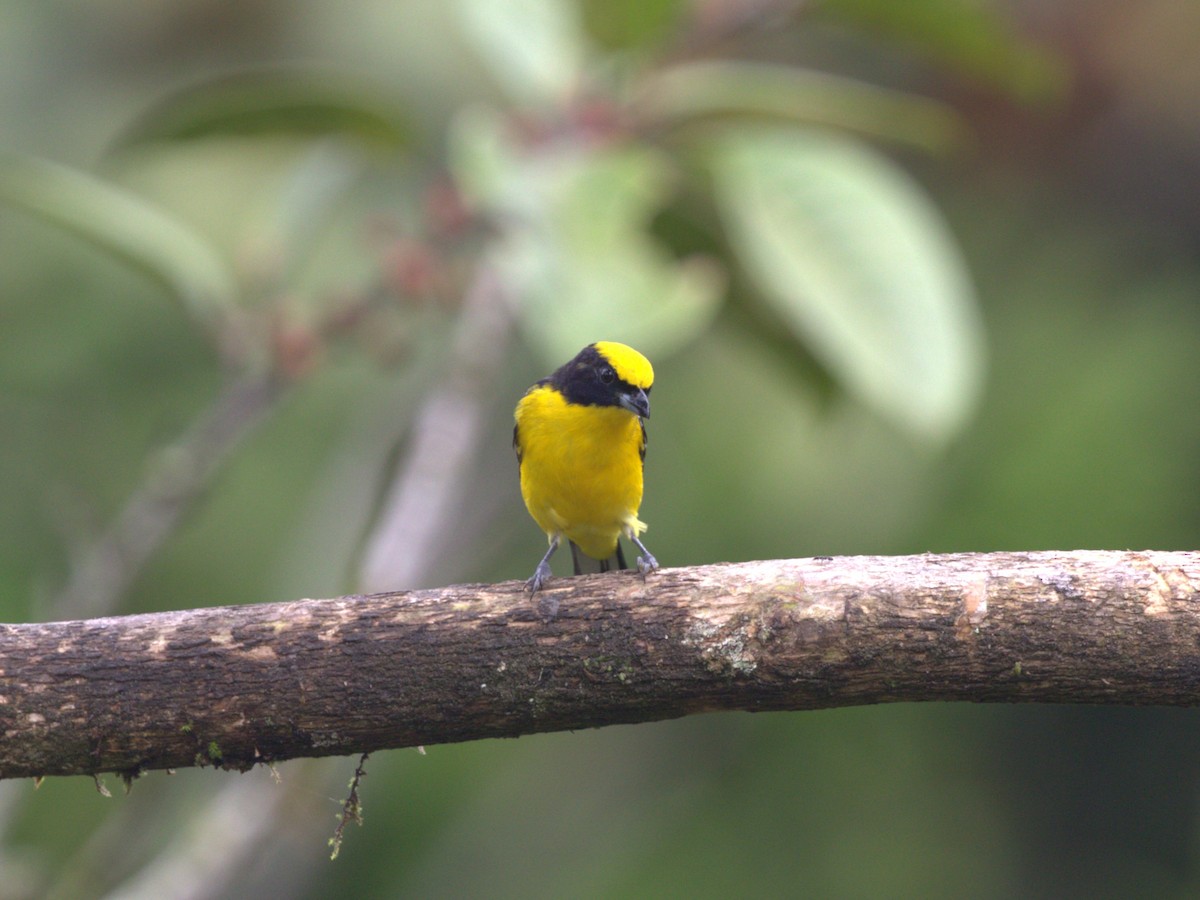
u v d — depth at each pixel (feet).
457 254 34.83
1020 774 54.24
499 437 45.91
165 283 33.12
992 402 52.70
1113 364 52.21
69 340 47.29
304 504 47.98
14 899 34.99
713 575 20.04
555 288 29.89
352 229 44.50
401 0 48.37
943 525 48.65
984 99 52.70
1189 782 54.08
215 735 19.92
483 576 44.80
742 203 31.17
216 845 33.71
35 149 47.09
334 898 52.34
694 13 35.42
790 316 31.73
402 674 19.80
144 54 48.49
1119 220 55.83
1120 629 19.07
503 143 33.81
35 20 48.06
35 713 19.65
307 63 48.19
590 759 55.72
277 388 33.47
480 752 54.95
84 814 48.32
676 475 48.11
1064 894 52.75
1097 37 51.96
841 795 53.01
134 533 32.91
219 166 45.01
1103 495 48.88
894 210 30.73
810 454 45.78
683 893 52.34
